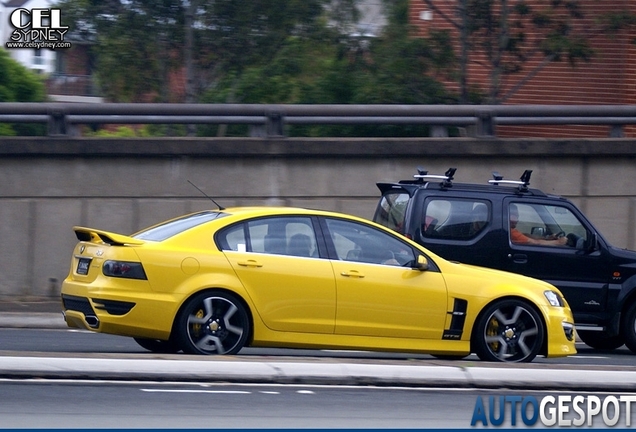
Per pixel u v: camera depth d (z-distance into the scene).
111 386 26.19
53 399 24.45
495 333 32.28
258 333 30.33
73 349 35.09
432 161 50.97
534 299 32.53
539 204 39.31
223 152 48.97
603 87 63.72
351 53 63.50
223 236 30.62
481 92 63.25
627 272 39.69
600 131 63.00
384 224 39.88
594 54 60.81
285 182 49.81
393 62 61.41
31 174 47.88
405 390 27.33
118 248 29.81
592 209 52.41
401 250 32.19
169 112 48.47
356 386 27.61
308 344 30.73
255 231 31.05
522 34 61.62
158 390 25.94
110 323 29.23
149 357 28.72
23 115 47.50
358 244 31.83
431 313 31.66
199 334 29.84
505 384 28.14
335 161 50.16
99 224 48.53
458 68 62.19
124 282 29.41
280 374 27.58
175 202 49.06
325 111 49.81
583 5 61.25
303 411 24.30
